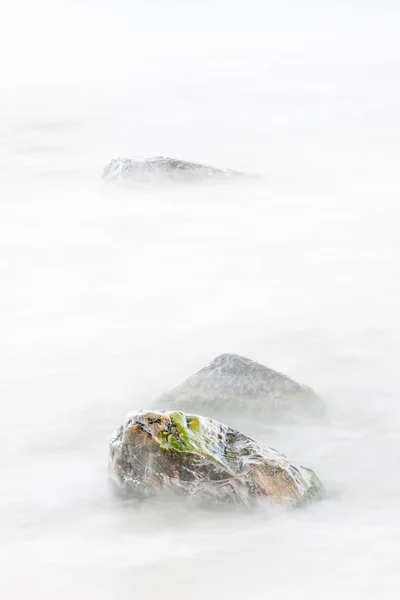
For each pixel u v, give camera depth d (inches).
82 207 998.4
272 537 303.3
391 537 302.4
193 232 869.8
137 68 3676.2
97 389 466.9
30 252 814.5
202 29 6240.2
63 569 291.0
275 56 4133.9
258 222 909.2
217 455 320.2
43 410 439.2
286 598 270.4
